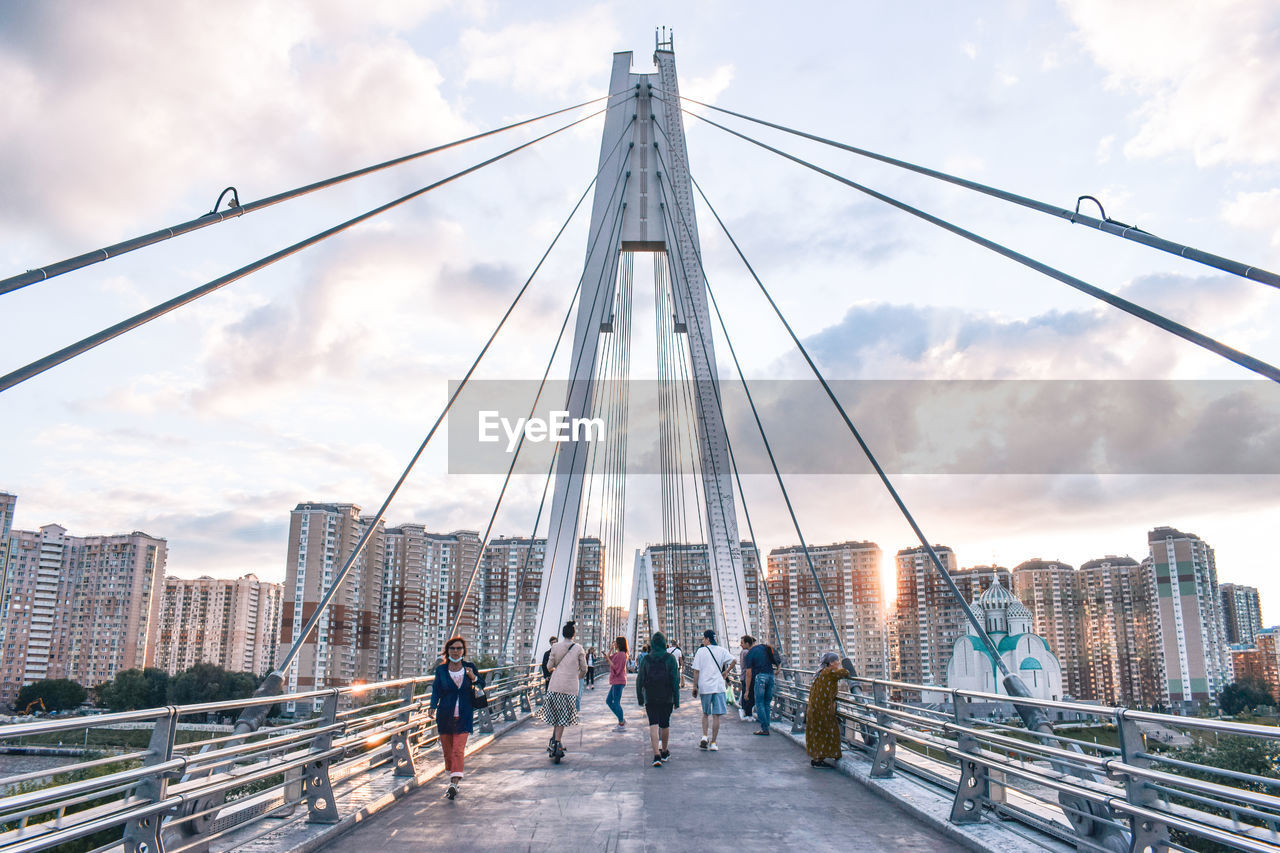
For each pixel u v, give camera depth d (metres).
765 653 15.51
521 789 9.38
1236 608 149.12
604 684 38.25
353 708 9.03
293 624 89.75
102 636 101.00
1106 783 6.15
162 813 5.39
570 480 29.23
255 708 7.01
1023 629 105.88
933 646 115.44
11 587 97.50
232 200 9.22
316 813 7.24
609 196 33.66
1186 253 6.67
